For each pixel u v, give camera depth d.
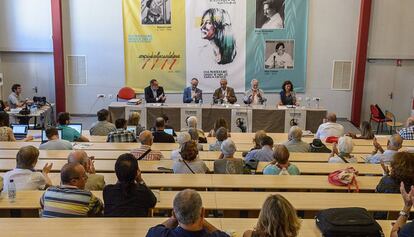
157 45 10.90
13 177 3.65
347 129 10.52
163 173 4.20
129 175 2.99
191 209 2.21
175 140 6.34
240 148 6.00
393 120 10.30
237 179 3.97
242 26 10.75
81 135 6.42
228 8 10.67
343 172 3.96
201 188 3.80
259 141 5.29
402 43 10.86
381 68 11.03
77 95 11.20
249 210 3.35
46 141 5.65
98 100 11.20
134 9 10.75
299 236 2.66
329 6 10.70
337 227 2.55
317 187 3.81
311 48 10.89
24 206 3.20
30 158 3.72
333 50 10.90
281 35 10.78
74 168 3.08
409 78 11.07
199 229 2.26
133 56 10.97
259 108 8.62
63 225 2.77
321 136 6.71
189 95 9.34
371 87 11.13
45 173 3.90
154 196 3.10
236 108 8.65
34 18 10.93
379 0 10.68
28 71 11.21
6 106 9.18
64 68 11.01
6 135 6.22
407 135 6.89
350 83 11.04
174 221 2.49
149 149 4.81
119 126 6.31
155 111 8.75
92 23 10.87
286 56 10.88
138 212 2.98
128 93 10.32
